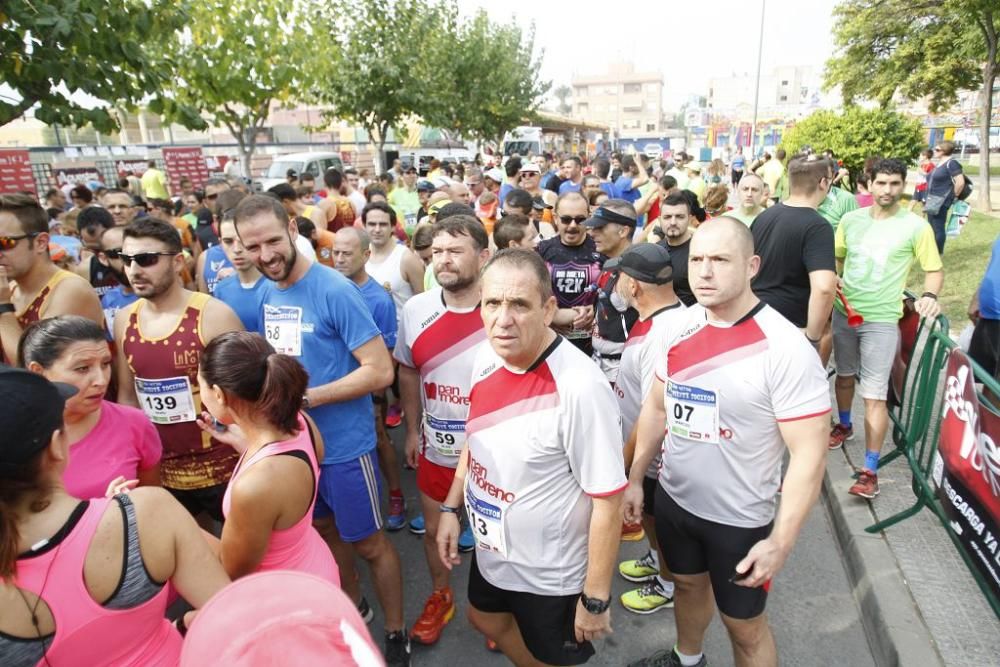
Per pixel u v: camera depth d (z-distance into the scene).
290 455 1.99
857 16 21.73
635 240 7.01
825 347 5.36
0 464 1.27
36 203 3.07
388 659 2.97
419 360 3.04
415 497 4.71
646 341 3.08
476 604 2.35
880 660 2.92
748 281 2.22
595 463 1.95
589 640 2.09
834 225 6.81
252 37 9.66
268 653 0.70
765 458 2.23
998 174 29.77
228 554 1.96
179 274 2.89
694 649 2.68
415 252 5.38
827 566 3.70
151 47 8.39
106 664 1.44
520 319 1.90
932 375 3.47
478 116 26.50
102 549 1.39
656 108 123.94
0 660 1.31
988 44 16.55
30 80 3.57
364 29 15.38
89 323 2.26
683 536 2.47
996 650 2.76
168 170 16.02
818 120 17.22
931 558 3.43
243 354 1.94
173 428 2.91
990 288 4.01
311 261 2.96
